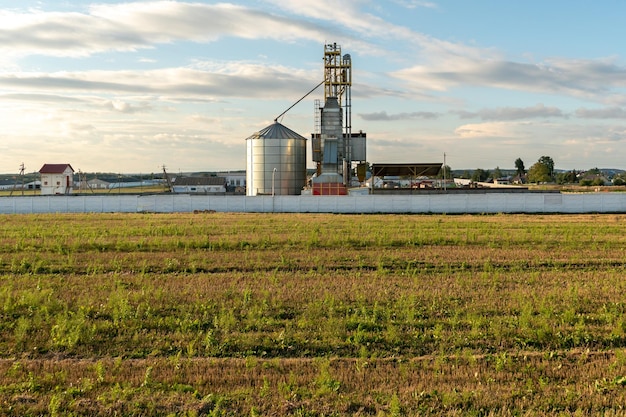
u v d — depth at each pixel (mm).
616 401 10836
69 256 26812
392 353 13656
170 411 10617
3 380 11945
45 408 10602
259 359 13211
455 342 14141
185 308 17094
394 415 10203
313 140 73375
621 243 32031
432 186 85688
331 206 58250
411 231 36812
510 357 13117
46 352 13773
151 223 42875
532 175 167375
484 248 30125
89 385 11531
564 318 15844
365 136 73375
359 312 16750
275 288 19781
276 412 10500
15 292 19188
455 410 10523
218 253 28281
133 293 19062
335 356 13500
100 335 14719
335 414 10430
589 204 57438
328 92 72312
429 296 18594
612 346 14086
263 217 49062
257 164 74625
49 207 58250
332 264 25359
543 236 34500
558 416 10305
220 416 10383
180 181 139125
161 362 12867
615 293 19000
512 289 19828
